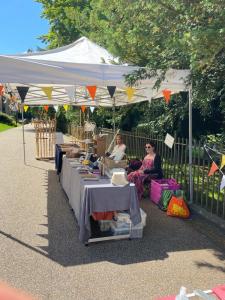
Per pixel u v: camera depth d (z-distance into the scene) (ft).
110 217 17.01
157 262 13.94
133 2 17.88
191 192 22.68
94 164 21.85
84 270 13.17
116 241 16.08
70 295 11.41
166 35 16.72
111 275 12.79
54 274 12.82
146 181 23.86
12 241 16.05
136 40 19.69
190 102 21.80
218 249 15.37
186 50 14.96
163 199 21.15
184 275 12.87
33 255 14.48
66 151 27.81
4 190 26.71
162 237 16.70
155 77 18.83
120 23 22.88
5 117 174.81
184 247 15.52
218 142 25.07
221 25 13.82
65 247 15.34
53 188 27.53
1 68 16.48
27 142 72.28
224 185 17.46
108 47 28.07
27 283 12.15
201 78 19.53
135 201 16.16
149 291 11.71
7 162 41.93
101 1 25.07
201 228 18.11
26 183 29.43
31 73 16.99
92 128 50.57
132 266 13.56
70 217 19.75
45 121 46.44
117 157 26.48
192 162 23.31
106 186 15.78
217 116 34.14
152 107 39.47
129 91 21.09
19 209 21.42
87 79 18.11
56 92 29.99
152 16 17.54
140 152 34.19
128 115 49.29
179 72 19.43
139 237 16.53
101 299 11.19
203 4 14.03
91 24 40.86
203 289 11.90
